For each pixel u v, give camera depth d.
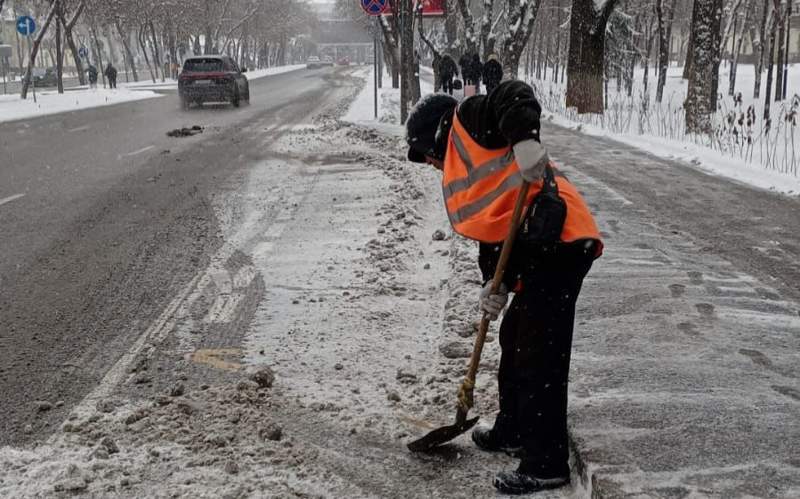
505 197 3.02
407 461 3.54
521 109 2.84
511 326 3.39
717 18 19.41
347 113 26.06
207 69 29.59
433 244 7.68
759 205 9.60
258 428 3.85
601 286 5.68
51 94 41.06
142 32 70.81
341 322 5.55
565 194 3.07
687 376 3.94
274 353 5.00
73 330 5.48
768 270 6.41
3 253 7.65
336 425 3.93
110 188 11.32
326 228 8.49
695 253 6.95
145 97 39.59
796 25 69.50
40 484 3.37
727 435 3.28
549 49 61.69
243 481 3.36
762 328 4.78
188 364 4.83
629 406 3.57
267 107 29.95
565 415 3.21
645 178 11.79
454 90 29.83
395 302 6.00
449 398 4.20
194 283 6.57
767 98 22.98
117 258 7.41
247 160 14.20
